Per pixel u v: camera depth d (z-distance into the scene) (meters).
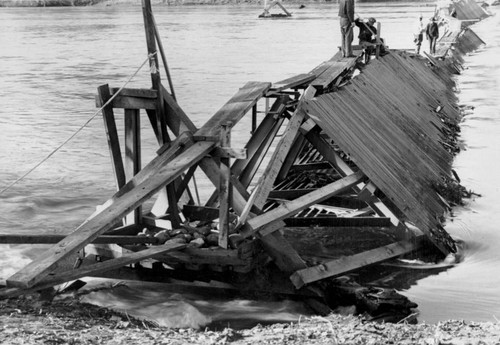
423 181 17.84
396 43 64.19
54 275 9.98
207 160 12.03
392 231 15.27
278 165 13.38
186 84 43.09
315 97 16.52
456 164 22.66
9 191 20.56
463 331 9.20
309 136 14.71
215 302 11.64
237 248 11.45
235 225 11.91
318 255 14.08
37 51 67.62
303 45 69.19
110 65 55.28
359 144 15.61
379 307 11.32
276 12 144.12
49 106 36.09
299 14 130.62
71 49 69.31
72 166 23.69
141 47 70.56
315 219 14.32
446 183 19.14
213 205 14.59
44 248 14.93
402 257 13.91
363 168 14.17
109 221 10.48
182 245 11.48
